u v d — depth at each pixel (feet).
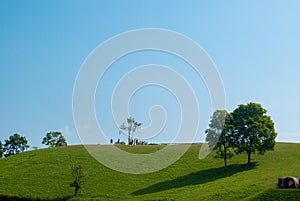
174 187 263.08
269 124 313.73
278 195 203.21
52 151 392.88
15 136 622.13
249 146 310.45
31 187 282.77
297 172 261.03
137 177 294.25
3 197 257.55
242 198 209.97
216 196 220.43
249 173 277.85
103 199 244.83
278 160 314.14
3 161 375.04
